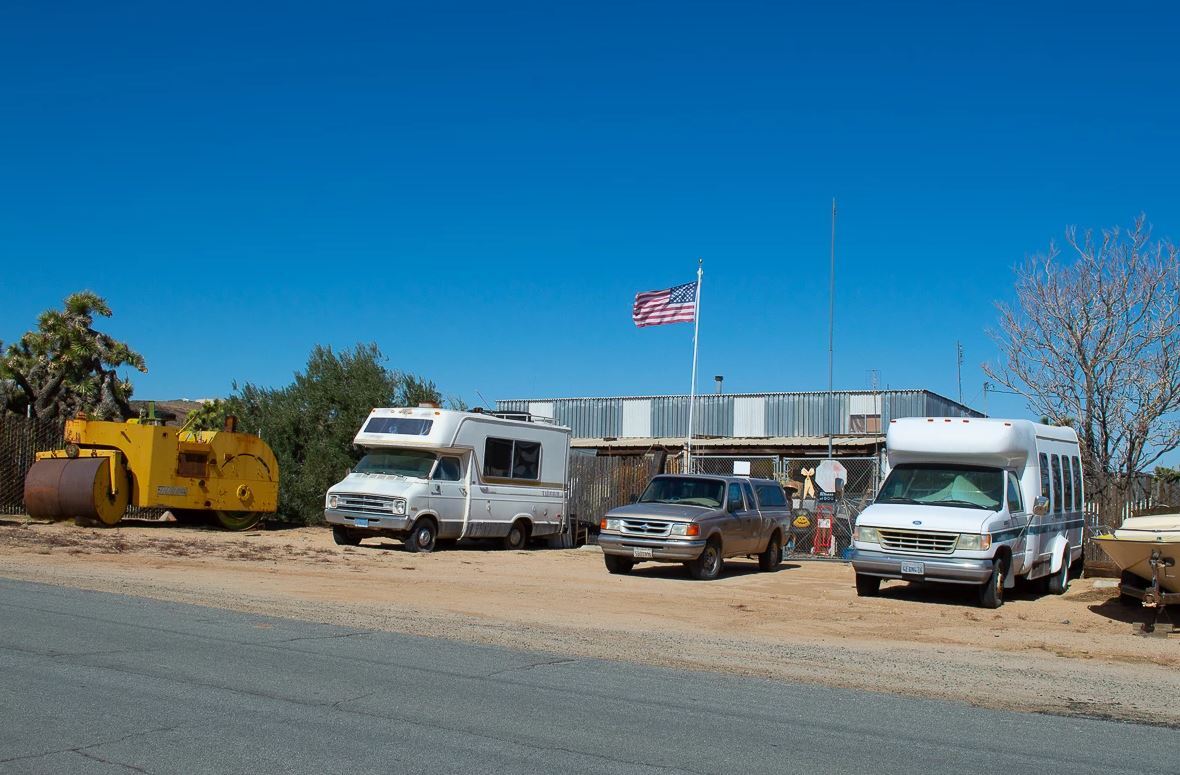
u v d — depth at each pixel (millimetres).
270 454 26297
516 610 13391
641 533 18328
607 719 7164
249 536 24172
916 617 14141
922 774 6121
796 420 41531
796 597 16125
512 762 6031
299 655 9086
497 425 23578
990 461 16328
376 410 23094
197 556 18344
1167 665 10750
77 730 6383
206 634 9977
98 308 37969
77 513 23094
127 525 24672
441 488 22125
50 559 16469
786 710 7723
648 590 16453
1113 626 13570
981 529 15109
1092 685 9414
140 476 23703
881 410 40188
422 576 17172
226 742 6230
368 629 10930
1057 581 17562
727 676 9102
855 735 7020
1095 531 20938
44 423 26359
